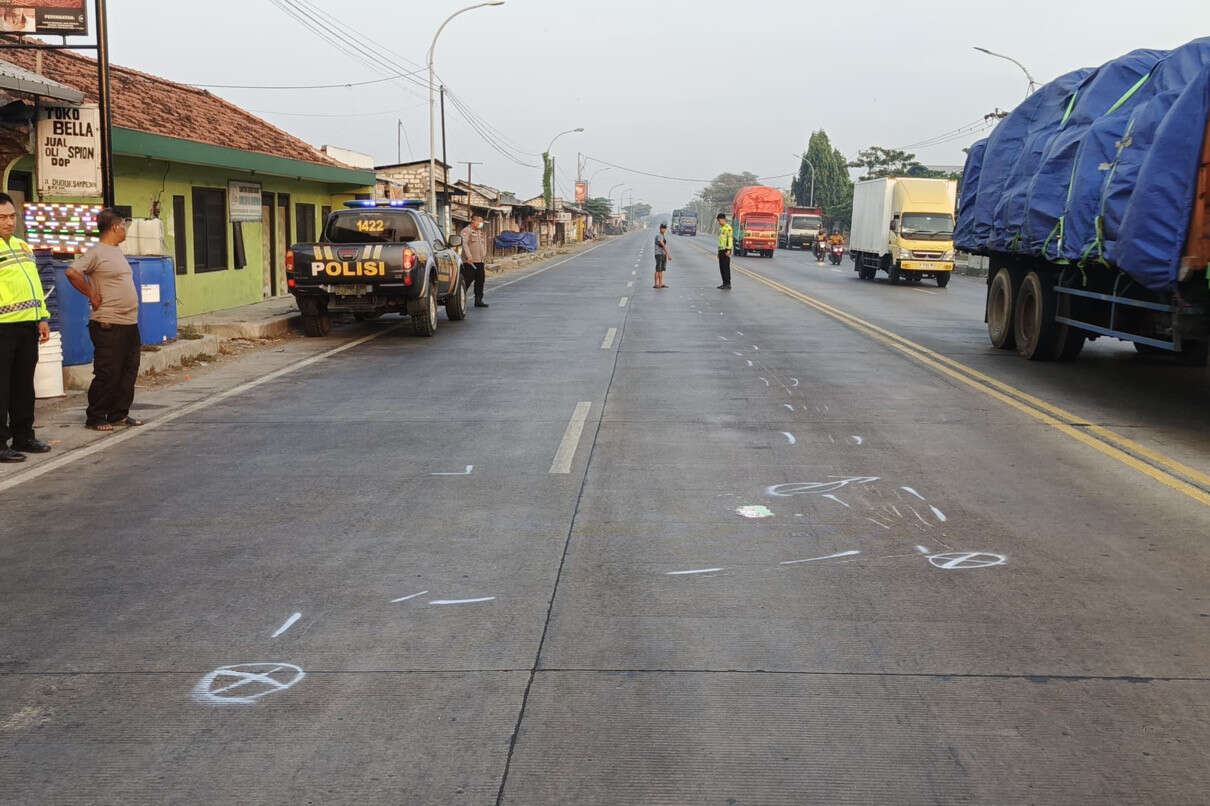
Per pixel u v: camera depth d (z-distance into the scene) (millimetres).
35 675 4035
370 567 5293
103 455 7945
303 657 4191
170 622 4566
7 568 5305
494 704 3775
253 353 14281
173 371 12461
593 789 3215
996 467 7453
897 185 32781
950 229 32000
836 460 7668
